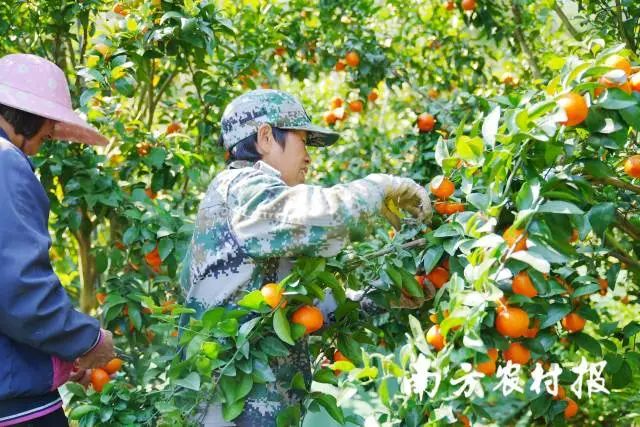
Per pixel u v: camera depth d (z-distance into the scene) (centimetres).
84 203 261
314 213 150
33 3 274
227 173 171
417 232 180
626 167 166
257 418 165
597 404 278
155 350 216
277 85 376
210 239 168
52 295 154
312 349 197
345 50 334
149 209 236
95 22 279
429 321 206
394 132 417
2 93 171
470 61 373
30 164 162
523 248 144
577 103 139
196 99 319
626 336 195
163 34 241
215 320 158
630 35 254
